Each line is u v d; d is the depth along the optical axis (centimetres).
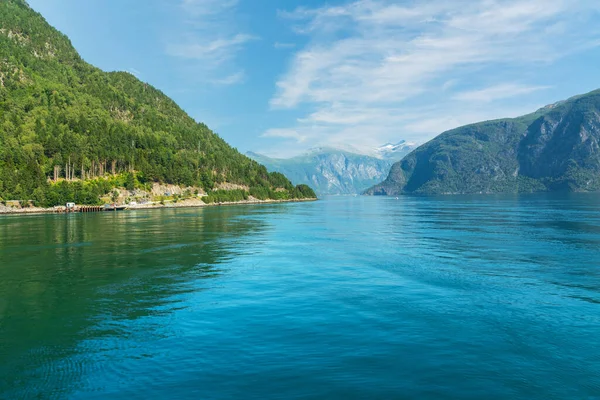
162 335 2395
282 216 14388
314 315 2728
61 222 11769
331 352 2109
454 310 2827
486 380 1811
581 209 15650
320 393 1695
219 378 1836
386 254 5372
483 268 4353
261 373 1878
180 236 7769
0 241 7069
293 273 4169
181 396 1683
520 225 9325
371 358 2033
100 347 2231
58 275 4188
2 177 18562
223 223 11069
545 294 3250
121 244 6588
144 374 1892
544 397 1677
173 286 3650
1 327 2588
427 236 7450
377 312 2784
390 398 1658
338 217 13638
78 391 1750
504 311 2800
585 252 5400
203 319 2678
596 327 2475
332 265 4606
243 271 4306
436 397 1669
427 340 2270
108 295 3356
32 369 1972
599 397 1678
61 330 2517
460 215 13475
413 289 3431
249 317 2700
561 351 2122
